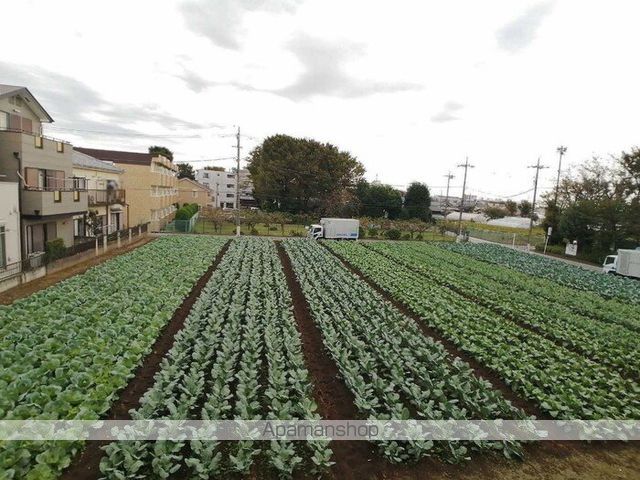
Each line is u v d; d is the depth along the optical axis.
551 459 7.39
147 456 6.62
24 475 5.86
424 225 57.28
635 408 8.78
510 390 9.87
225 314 13.88
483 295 19.31
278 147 65.50
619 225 38.78
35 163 20.42
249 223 48.75
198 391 8.18
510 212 96.62
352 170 67.88
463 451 6.94
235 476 6.46
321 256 27.62
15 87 20.55
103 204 32.25
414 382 9.74
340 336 12.40
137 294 14.88
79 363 8.91
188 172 107.75
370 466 6.88
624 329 15.09
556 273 28.19
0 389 7.61
